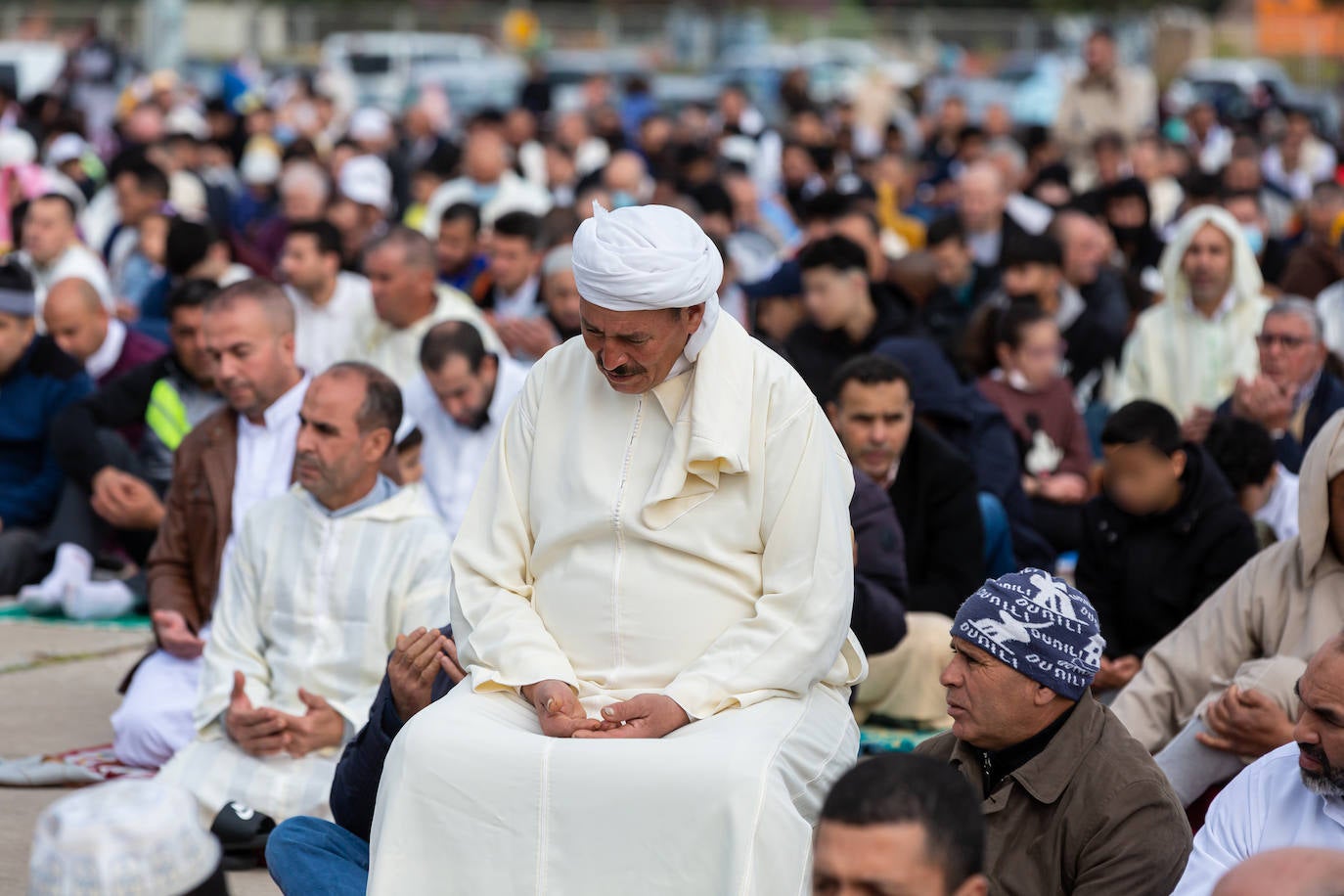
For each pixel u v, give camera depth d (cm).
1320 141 3978
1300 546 962
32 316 1614
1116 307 2016
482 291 2106
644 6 10738
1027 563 1441
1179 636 1004
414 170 3784
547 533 786
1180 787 906
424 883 721
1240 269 1811
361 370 1018
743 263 2319
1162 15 8662
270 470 1175
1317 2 9931
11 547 1567
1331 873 540
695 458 756
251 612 1034
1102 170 3447
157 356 1683
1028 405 1623
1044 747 726
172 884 466
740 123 4084
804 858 704
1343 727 681
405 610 1015
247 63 6538
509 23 9131
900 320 1730
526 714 763
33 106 3675
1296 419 1509
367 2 9888
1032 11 11112
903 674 1212
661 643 768
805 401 782
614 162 2752
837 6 11050
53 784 1081
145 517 1502
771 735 730
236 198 3259
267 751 983
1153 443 1126
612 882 707
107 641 1448
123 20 7931
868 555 1106
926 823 519
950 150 4481
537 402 809
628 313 741
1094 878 709
